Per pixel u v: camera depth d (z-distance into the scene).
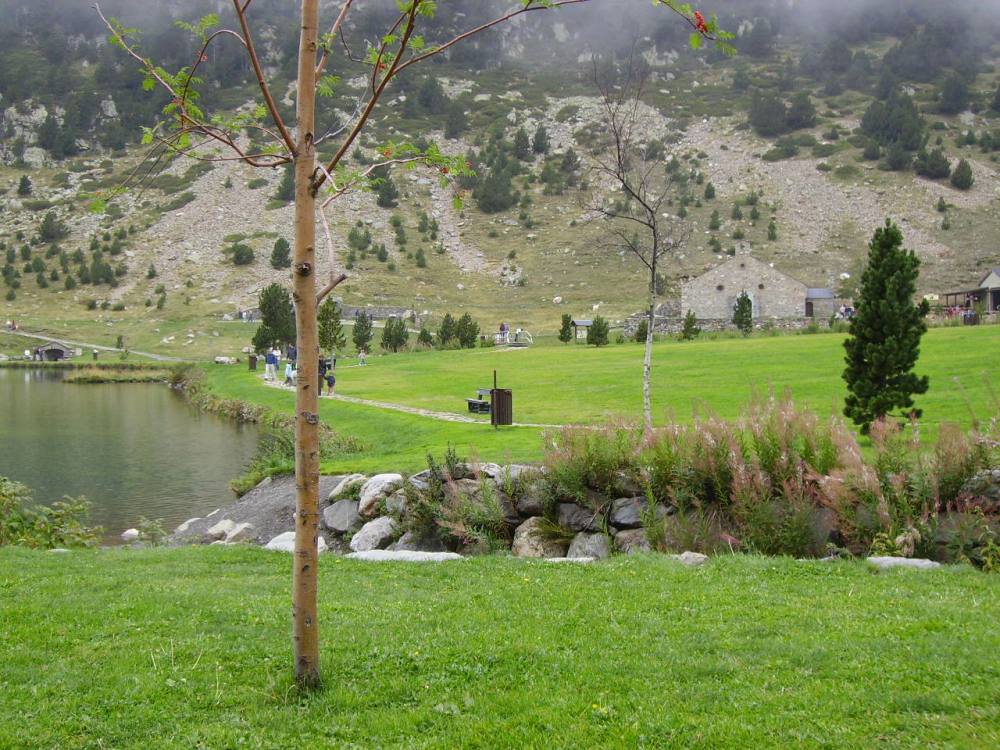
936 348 35.47
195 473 26.59
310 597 5.98
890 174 175.50
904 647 6.39
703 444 11.92
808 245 150.12
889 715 5.18
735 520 11.34
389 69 5.79
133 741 5.29
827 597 8.15
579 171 191.62
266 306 67.75
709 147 198.75
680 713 5.32
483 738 5.14
